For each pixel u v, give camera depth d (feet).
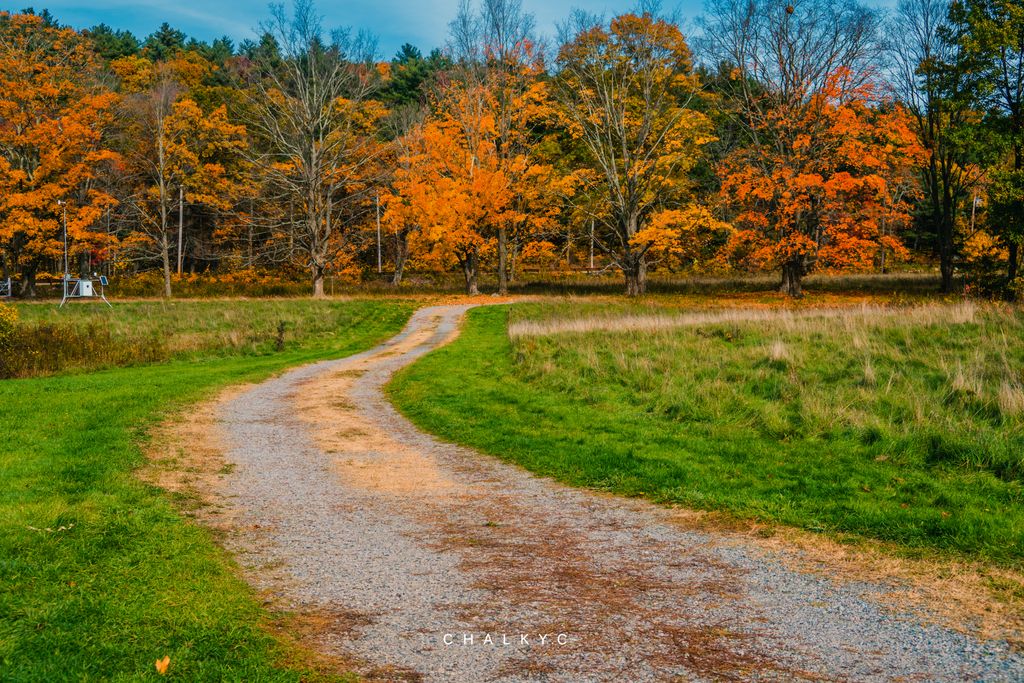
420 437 41.29
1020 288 97.55
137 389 51.78
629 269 143.23
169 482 30.37
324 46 161.79
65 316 110.32
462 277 198.59
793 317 73.87
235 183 188.65
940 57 124.16
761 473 31.17
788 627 17.12
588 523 25.91
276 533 24.62
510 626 17.25
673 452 34.94
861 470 30.81
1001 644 16.10
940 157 127.75
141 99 170.19
